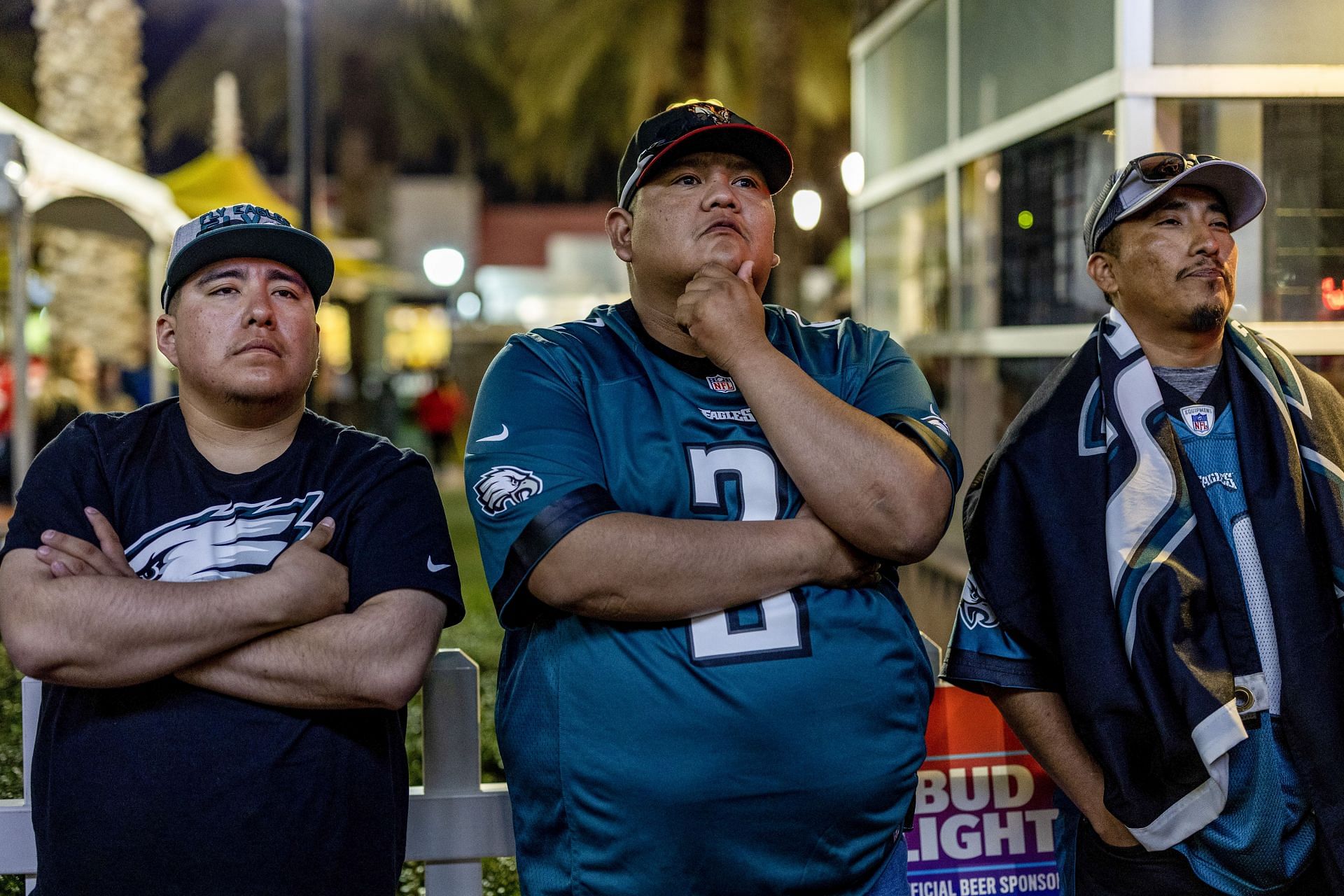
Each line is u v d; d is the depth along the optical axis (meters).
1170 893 2.33
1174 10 3.47
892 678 2.20
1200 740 2.19
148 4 22.48
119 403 12.84
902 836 2.34
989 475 2.45
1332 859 2.22
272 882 2.07
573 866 2.19
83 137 13.84
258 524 2.22
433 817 2.57
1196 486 2.33
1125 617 2.26
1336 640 2.27
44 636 2.04
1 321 12.88
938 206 5.17
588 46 20.19
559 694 2.20
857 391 2.39
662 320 2.33
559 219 34.41
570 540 2.09
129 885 2.06
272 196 15.43
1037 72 4.12
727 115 2.30
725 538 2.10
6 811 2.49
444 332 27.27
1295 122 3.50
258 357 2.21
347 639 2.12
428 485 2.34
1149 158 2.44
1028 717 2.41
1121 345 2.43
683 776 2.10
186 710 2.11
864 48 6.28
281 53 22.38
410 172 35.12
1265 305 3.48
